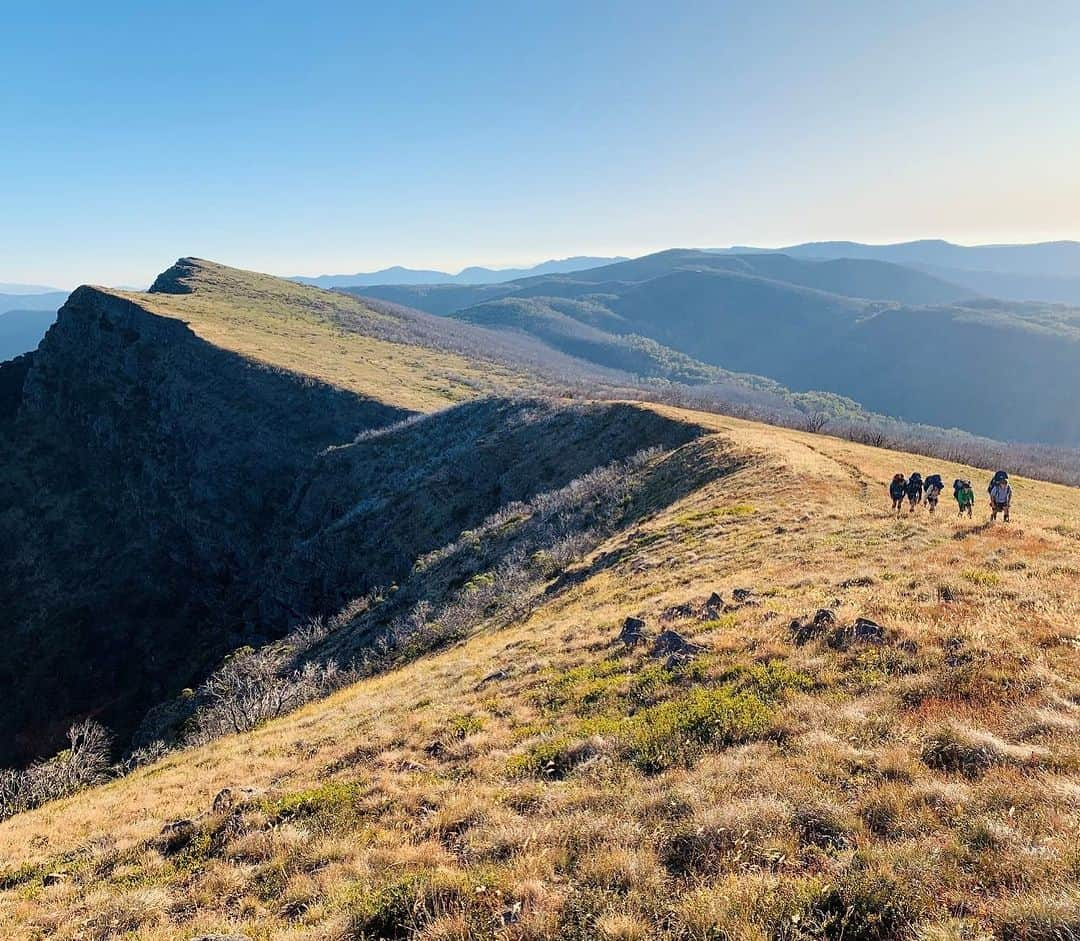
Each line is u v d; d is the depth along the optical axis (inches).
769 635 622.2
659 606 892.0
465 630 1611.7
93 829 738.8
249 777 770.8
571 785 451.8
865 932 250.8
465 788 498.3
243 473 6432.1
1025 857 264.1
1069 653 455.8
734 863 311.0
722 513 1472.7
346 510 4985.2
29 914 493.0
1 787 1644.9
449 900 335.0
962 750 362.6
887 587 693.9
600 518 2209.6
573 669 745.0
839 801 342.6
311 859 455.8
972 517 1096.8
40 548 6195.9
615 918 280.8
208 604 6067.9
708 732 469.7
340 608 3998.5
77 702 4894.2
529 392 7386.8
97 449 7194.9
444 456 4594.0
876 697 454.0
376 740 713.0
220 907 432.1
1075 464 6003.9
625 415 3742.6
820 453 2278.5
